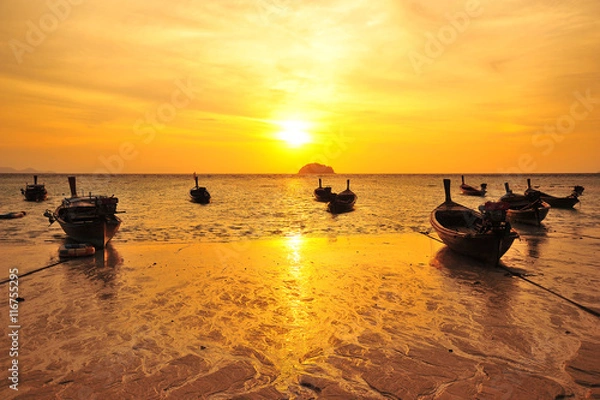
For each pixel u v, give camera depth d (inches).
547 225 862.5
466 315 334.0
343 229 825.5
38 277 443.8
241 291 398.3
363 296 383.9
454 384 229.1
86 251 547.8
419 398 215.8
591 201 1528.1
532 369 245.3
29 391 219.8
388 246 630.5
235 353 267.9
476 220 613.6
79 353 265.9
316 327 310.7
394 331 302.7
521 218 880.9
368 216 1065.5
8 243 642.8
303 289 404.8
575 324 313.6
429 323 317.7
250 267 493.0
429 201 1621.6
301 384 229.9
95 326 310.8
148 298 376.5
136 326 311.3
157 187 2859.3
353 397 217.0
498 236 481.7
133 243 655.1
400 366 249.9
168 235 738.8
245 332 301.1
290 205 1395.2
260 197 1850.4
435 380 233.6
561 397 215.8
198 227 842.2
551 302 363.9
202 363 253.9
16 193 2074.3
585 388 224.1
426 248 613.0
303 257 549.3
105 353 266.2
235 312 341.7
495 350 270.5
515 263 511.8
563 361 254.8
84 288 405.4
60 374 238.7
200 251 589.3
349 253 576.1
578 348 272.5
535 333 297.1
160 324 315.3
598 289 400.8
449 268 487.5
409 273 465.4
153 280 434.6
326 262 519.5
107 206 607.8
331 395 218.7
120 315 333.7
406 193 2240.4
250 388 225.6
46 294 386.3
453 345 278.5
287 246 630.5
